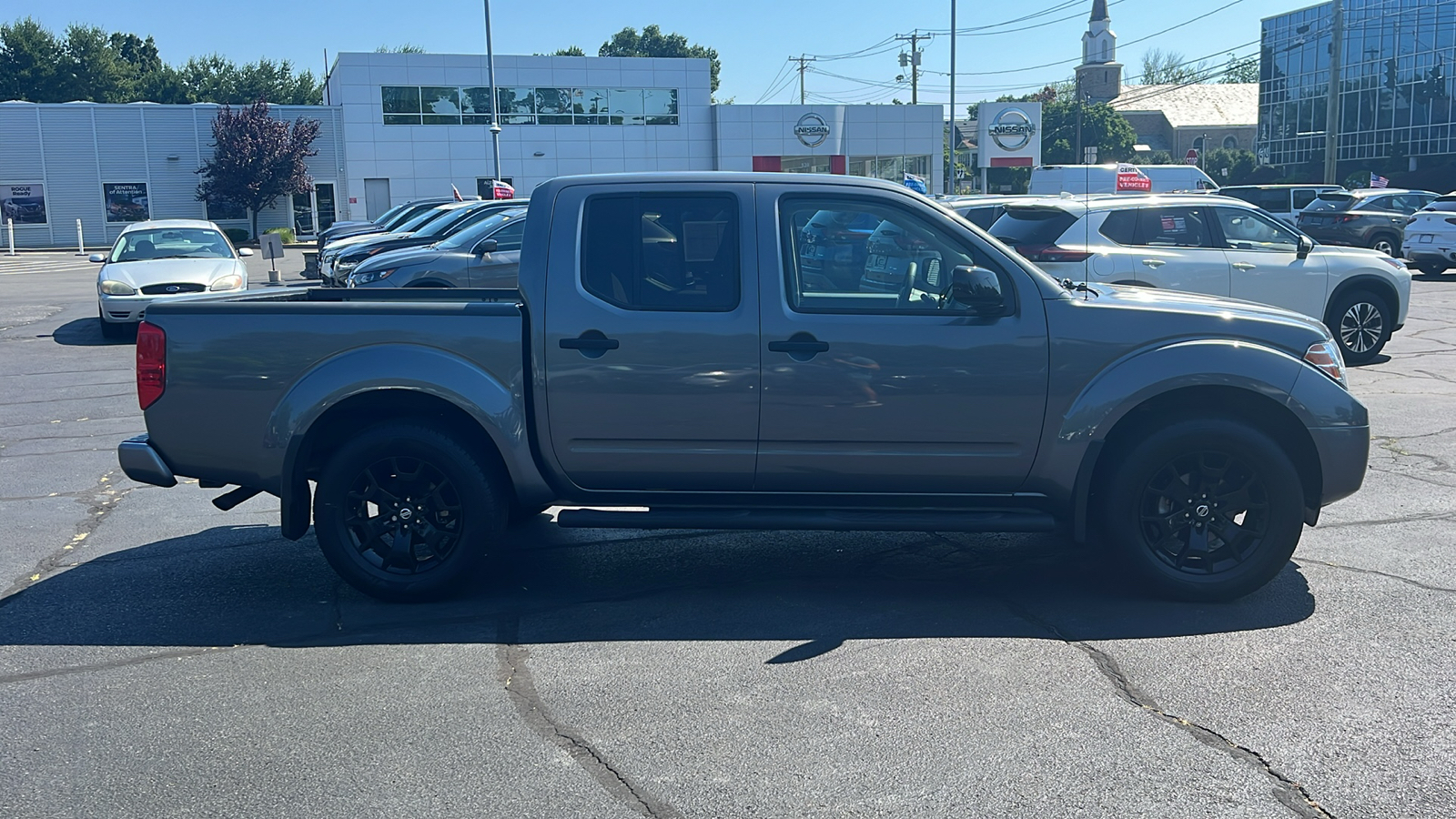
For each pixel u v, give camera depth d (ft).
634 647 15.49
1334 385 16.65
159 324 16.96
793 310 16.51
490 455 17.21
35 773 11.98
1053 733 12.66
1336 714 13.07
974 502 17.02
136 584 18.47
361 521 17.30
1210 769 11.81
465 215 54.08
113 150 152.87
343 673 14.62
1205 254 37.42
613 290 16.69
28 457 28.53
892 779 11.67
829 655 15.10
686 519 16.74
